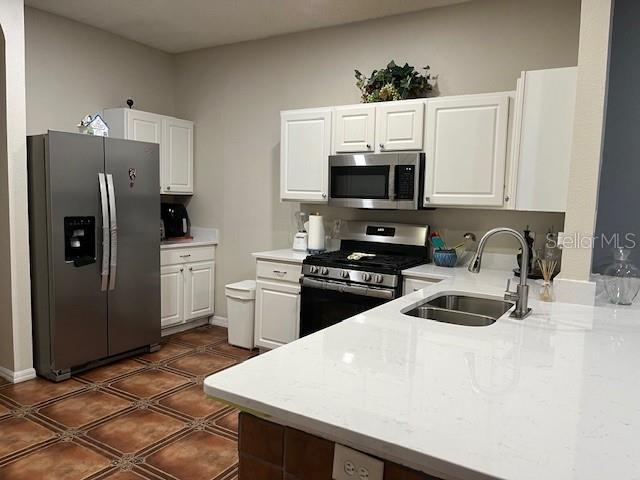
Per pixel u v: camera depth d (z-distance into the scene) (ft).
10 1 9.86
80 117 13.30
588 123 6.88
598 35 6.75
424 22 11.54
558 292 7.18
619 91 7.97
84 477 7.15
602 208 8.23
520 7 10.40
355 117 11.28
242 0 11.25
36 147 10.28
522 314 6.15
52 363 10.48
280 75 13.84
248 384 3.70
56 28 12.57
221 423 8.92
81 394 9.99
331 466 3.29
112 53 13.97
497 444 2.88
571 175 7.04
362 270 10.50
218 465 7.58
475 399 3.52
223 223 15.24
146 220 12.12
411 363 4.26
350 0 11.02
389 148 10.89
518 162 9.25
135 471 7.35
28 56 12.06
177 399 9.88
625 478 2.56
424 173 10.61
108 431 8.52
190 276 14.46
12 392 10.01
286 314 12.01
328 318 11.04
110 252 11.09
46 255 10.36
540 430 3.07
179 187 15.14
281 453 3.52
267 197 14.34
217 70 14.99
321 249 12.61
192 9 11.89
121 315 11.71
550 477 2.56
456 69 11.22
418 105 10.44
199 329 14.96
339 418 3.16
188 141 15.39
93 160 10.79
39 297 10.61
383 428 3.04
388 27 12.04
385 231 12.14
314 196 12.09
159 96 15.52
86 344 10.99
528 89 9.04
